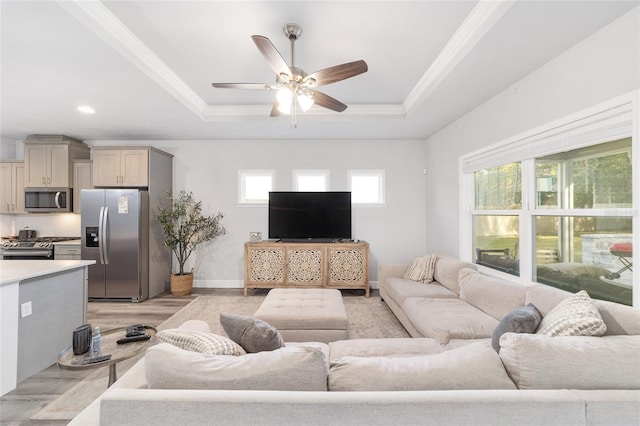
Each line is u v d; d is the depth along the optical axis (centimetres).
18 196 485
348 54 274
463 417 95
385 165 529
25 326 236
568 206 244
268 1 204
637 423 96
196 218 519
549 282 266
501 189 330
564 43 221
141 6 208
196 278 528
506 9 186
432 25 229
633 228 187
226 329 162
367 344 201
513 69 263
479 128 354
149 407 95
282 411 95
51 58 250
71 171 484
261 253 471
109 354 176
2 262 285
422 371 108
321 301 299
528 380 106
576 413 96
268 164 530
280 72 218
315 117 418
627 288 199
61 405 207
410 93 371
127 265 439
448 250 438
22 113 388
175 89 329
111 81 294
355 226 530
